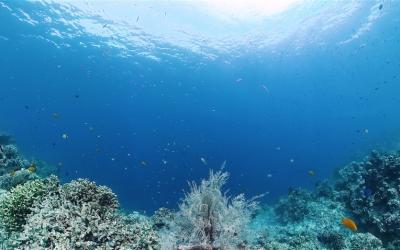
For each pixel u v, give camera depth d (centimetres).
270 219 1906
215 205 653
